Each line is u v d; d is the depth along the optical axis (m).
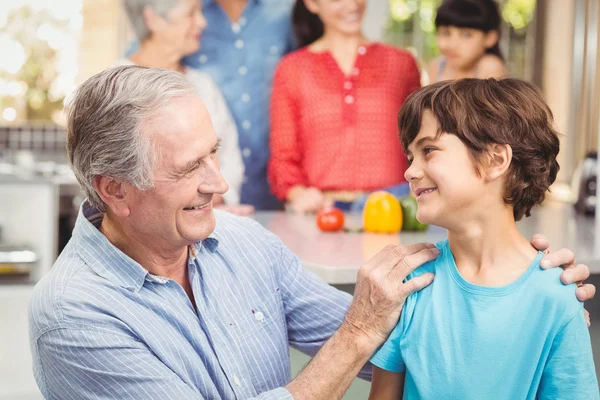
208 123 1.23
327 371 1.24
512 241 1.19
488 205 1.16
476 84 1.17
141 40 3.71
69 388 1.21
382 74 3.76
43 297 1.21
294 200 3.68
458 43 3.94
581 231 2.35
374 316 1.24
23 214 3.41
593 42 3.96
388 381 1.27
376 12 3.80
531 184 1.17
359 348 1.24
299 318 1.45
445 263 1.23
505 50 4.07
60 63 4.54
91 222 1.35
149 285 1.26
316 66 3.70
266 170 3.78
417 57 3.89
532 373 1.13
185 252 1.33
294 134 3.71
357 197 3.72
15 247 3.26
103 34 4.03
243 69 3.71
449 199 1.15
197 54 3.71
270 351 1.35
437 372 1.18
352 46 3.72
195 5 3.68
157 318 1.24
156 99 1.18
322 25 3.70
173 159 1.18
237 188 3.75
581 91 4.04
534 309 1.14
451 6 3.89
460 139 1.14
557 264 1.17
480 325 1.15
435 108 1.15
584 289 1.15
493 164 1.14
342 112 3.70
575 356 1.11
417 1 3.89
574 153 4.05
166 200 1.20
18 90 4.53
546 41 4.10
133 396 1.19
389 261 1.26
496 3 3.97
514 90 1.17
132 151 1.17
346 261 1.78
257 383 1.33
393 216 2.36
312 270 1.76
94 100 1.20
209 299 1.31
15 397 2.94
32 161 4.23
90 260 1.25
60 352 1.19
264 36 3.71
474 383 1.15
